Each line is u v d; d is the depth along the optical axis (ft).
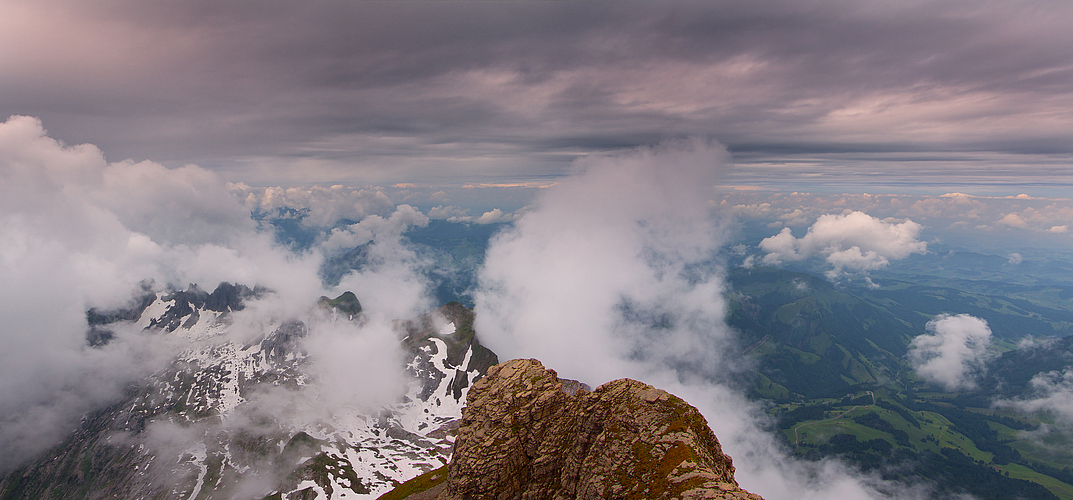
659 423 269.44
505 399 333.01
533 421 321.32
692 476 225.76
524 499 290.15
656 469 239.71
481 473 297.74
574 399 329.52
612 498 239.91
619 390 305.12
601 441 275.39
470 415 335.88
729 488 211.61
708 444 260.21
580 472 277.85
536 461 300.81
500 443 309.42
